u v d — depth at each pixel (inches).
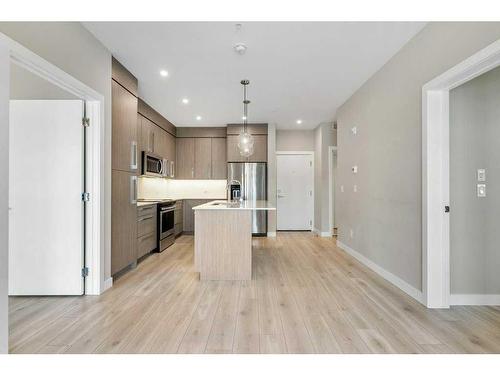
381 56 128.3
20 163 111.2
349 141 185.2
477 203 104.3
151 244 180.9
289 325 89.4
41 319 92.7
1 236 70.2
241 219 135.3
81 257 112.2
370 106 152.1
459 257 104.5
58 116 111.1
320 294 115.6
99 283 114.6
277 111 217.2
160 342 79.3
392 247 128.4
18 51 75.6
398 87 123.3
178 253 189.3
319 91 173.2
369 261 153.4
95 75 112.7
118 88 131.6
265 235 254.1
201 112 219.5
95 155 113.9
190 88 167.6
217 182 278.5
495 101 104.5
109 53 123.3
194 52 124.0
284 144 283.9
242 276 134.4
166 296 113.4
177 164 268.1
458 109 104.3
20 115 111.3
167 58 129.6
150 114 203.9
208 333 84.3
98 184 114.0
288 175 286.0
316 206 272.1
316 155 273.3
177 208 242.5
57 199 111.3
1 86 70.1
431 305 102.3
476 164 104.3
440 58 96.5
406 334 83.8
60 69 92.5
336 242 224.2
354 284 127.6
